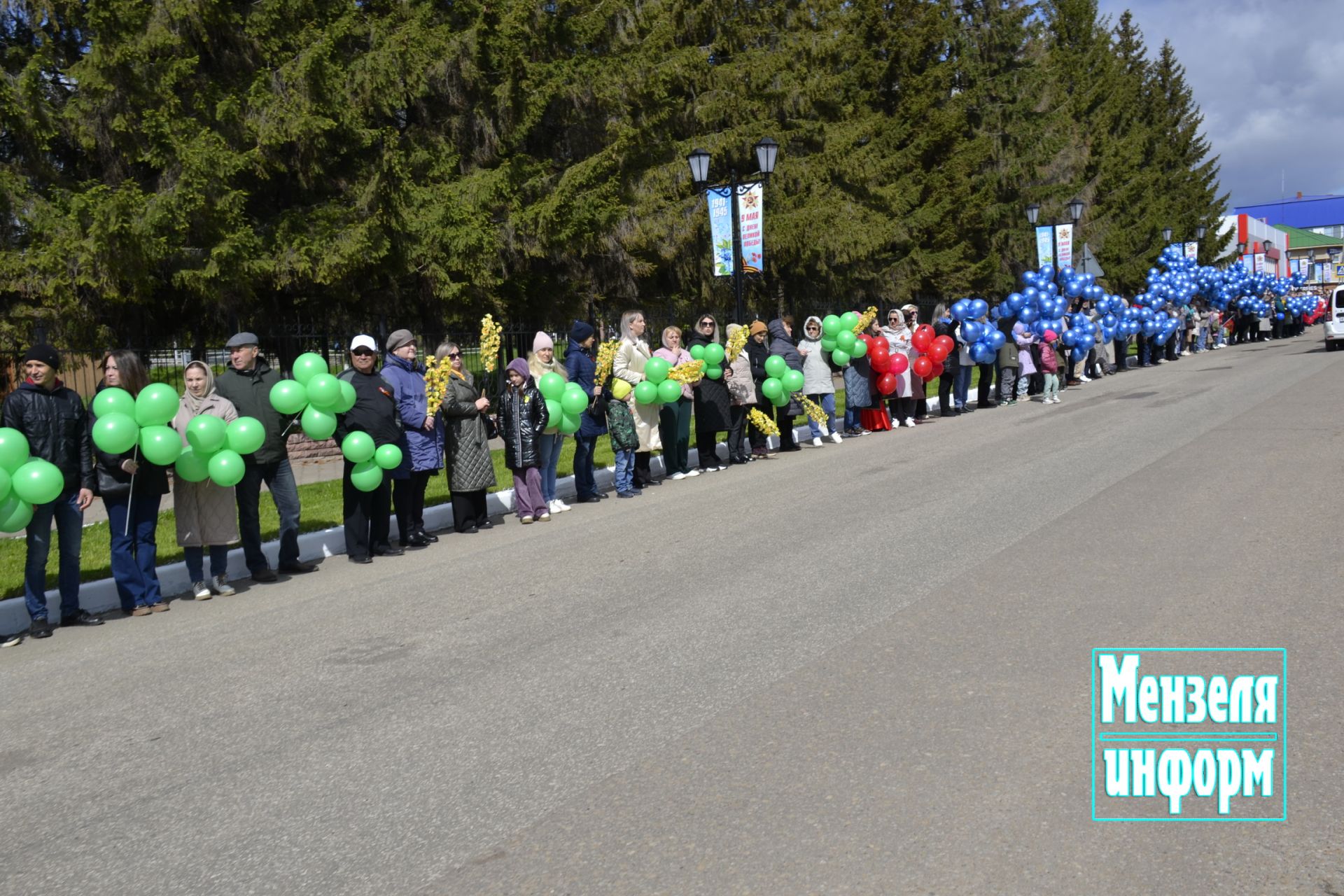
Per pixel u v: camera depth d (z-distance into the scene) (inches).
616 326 1023.6
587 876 123.5
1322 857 120.2
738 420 506.6
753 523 337.7
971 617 215.8
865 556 277.1
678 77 982.4
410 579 300.5
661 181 976.9
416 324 830.5
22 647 258.2
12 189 607.5
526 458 387.5
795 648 203.0
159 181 650.2
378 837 137.9
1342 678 172.1
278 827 143.5
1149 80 2313.0
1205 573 239.1
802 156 1161.4
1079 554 264.7
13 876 135.8
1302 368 836.6
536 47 863.1
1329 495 320.2
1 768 174.7
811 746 155.6
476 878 125.1
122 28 615.8
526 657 210.2
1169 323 1005.8
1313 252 5049.2
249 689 205.8
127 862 137.1
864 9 1364.4
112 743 182.2
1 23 661.3
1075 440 484.7
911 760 149.0
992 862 121.3
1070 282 815.1
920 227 1304.1
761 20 1151.6
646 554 303.9
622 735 165.5
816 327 557.6
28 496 251.9
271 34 701.3
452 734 171.8
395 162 685.9
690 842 129.6
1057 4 1987.0
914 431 592.1
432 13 818.8
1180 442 455.2
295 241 659.4
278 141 657.0
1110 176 1852.9
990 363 687.1
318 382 315.9
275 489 324.5
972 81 1596.9
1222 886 115.1
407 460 352.2
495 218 815.7
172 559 346.9
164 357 657.0
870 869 120.9
